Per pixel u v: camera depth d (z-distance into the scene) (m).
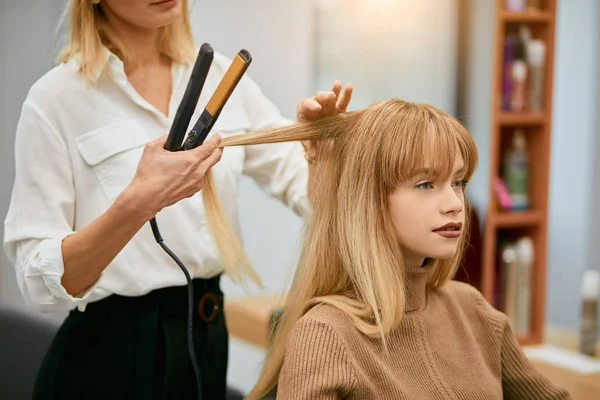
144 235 1.29
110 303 1.31
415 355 1.13
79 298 1.18
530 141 2.42
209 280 1.39
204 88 1.41
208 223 1.25
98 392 1.33
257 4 2.69
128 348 1.31
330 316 1.07
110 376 1.32
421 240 1.08
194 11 2.56
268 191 1.55
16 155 1.26
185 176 1.04
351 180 1.11
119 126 1.30
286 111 2.81
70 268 1.15
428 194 1.08
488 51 3.04
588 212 3.20
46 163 1.25
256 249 2.76
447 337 1.18
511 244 2.43
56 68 1.30
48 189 1.24
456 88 3.12
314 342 1.04
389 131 1.08
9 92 2.51
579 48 3.18
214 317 1.39
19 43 2.48
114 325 1.31
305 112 1.18
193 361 1.21
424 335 1.15
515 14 2.26
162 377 1.34
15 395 1.84
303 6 2.79
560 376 2.00
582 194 3.22
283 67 2.78
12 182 2.55
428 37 3.06
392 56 3.02
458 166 1.10
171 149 1.05
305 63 2.82
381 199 1.10
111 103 1.31
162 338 1.33
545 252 2.39
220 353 1.40
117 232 1.09
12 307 1.95
